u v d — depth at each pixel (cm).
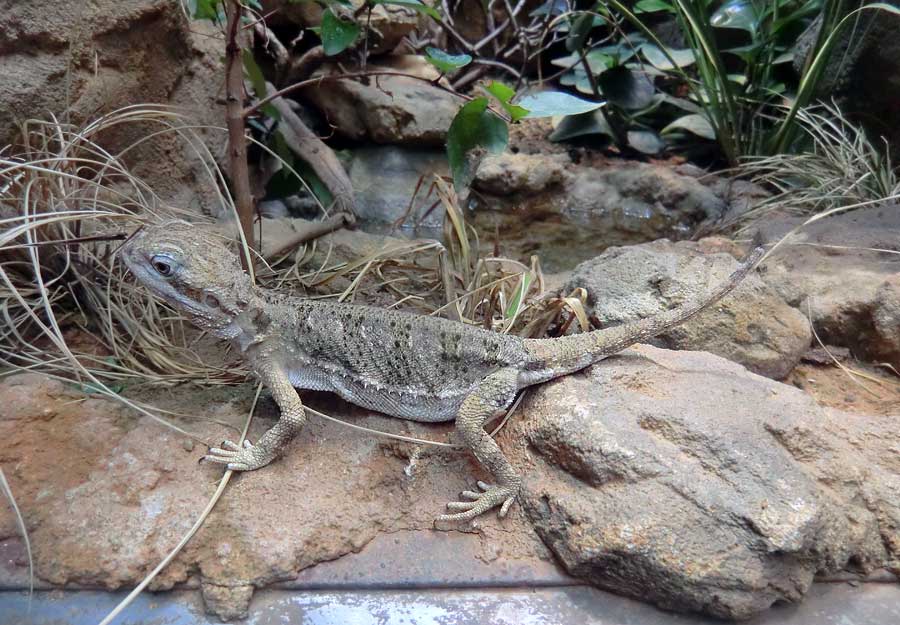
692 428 20
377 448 22
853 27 42
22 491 20
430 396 22
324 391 24
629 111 52
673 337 26
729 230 41
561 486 20
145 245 21
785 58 48
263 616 18
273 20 46
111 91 32
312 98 48
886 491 20
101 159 32
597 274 28
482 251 40
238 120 27
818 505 18
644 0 49
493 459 21
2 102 29
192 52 37
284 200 43
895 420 22
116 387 24
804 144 47
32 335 27
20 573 18
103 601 18
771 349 26
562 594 19
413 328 22
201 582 19
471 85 56
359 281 31
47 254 27
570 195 47
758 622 19
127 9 32
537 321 27
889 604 19
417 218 44
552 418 21
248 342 22
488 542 20
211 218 36
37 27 29
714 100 47
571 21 52
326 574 19
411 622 18
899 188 38
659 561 18
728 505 18
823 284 29
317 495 20
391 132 46
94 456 21
